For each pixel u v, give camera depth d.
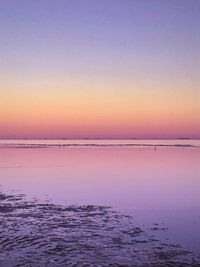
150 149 86.25
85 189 22.42
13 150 79.69
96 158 50.59
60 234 12.18
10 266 9.41
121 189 22.44
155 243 11.26
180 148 93.50
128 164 40.19
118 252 10.41
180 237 11.91
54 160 46.62
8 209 16.28
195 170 33.69
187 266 9.30
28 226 13.21
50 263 9.59
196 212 15.91
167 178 27.84
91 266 9.35
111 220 14.29
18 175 29.80
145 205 17.45
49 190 22.03
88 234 12.21
